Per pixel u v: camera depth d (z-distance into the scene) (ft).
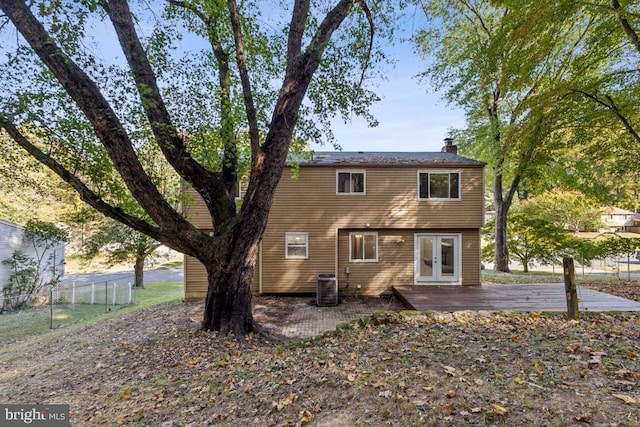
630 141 38.60
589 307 23.54
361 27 26.20
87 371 17.74
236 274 21.66
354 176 41.29
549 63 40.22
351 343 16.89
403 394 10.34
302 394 11.29
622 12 29.50
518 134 38.83
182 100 22.72
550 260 54.24
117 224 52.85
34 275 47.67
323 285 36.99
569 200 62.28
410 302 29.04
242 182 39.83
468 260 41.24
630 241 44.91
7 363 22.26
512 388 10.08
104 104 17.16
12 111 17.49
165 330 24.88
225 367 15.42
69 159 19.31
